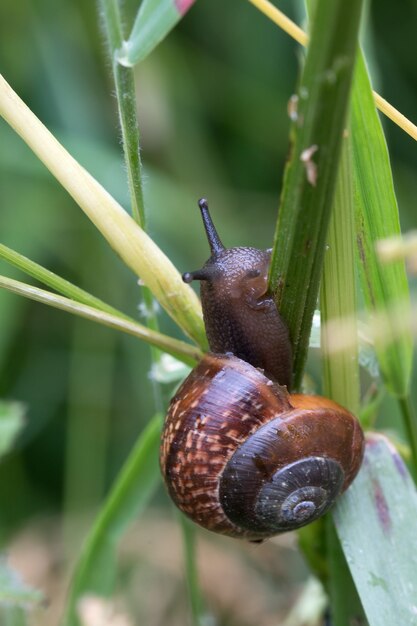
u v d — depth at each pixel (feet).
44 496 0.87
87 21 0.89
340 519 0.57
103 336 0.84
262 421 0.56
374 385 0.60
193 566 0.64
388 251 0.47
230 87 0.93
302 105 0.49
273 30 0.92
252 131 0.94
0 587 0.61
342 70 0.49
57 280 0.55
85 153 0.83
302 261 0.52
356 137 0.54
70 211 0.86
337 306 0.54
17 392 0.85
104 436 0.82
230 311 0.57
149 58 0.89
